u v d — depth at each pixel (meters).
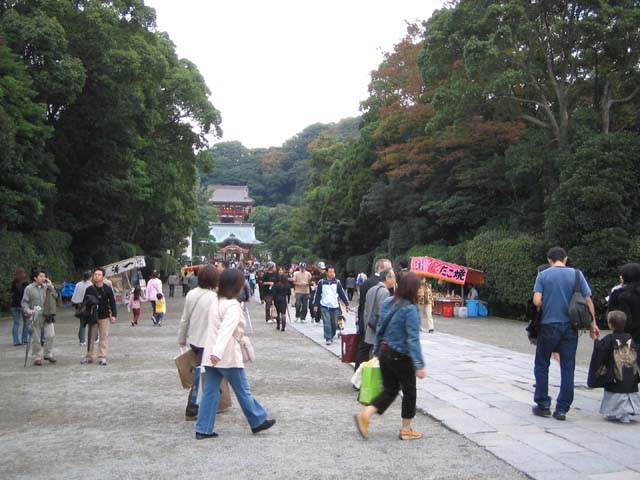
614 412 6.02
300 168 124.12
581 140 19.45
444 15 21.48
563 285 6.14
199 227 95.62
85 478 4.46
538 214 23.17
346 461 4.83
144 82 25.59
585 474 4.45
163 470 4.63
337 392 7.82
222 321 5.48
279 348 12.46
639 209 18.52
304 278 18.47
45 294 10.21
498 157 24.66
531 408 6.69
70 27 22.27
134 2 26.50
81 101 24.36
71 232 30.53
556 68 21.70
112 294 10.34
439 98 20.94
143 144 27.97
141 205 34.50
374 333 7.41
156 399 7.33
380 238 42.81
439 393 7.57
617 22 18.39
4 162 18.81
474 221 26.53
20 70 19.70
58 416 6.47
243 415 6.50
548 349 6.20
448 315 22.23
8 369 9.66
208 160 34.41
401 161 30.78
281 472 4.56
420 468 4.64
